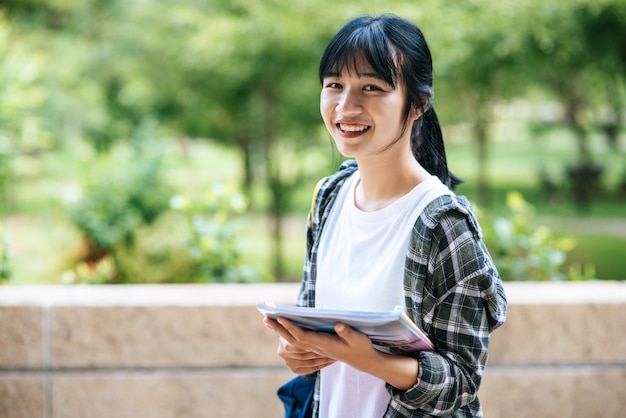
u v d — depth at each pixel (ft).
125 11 36.01
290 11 29.07
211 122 34.88
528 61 29.45
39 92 28.86
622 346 9.16
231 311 9.14
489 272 4.56
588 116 48.39
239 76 31.63
